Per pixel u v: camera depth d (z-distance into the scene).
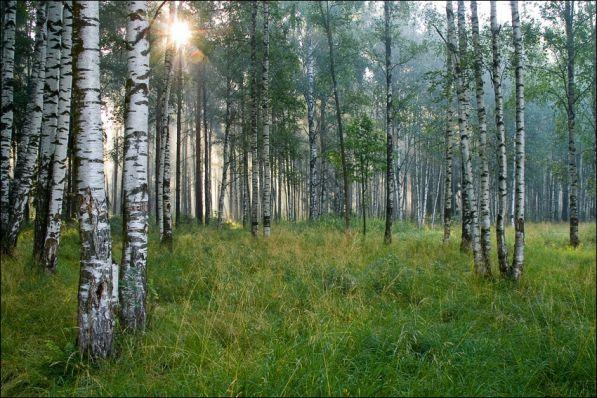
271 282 7.96
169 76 14.04
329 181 34.81
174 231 19.72
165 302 7.05
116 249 11.45
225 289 7.30
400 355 4.62
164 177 13.09
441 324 5.72
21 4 13.02
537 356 4.83
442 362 4.42
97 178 4.79
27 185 10.03
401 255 11.20
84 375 4.25
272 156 28.58
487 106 29.88
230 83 24.27
